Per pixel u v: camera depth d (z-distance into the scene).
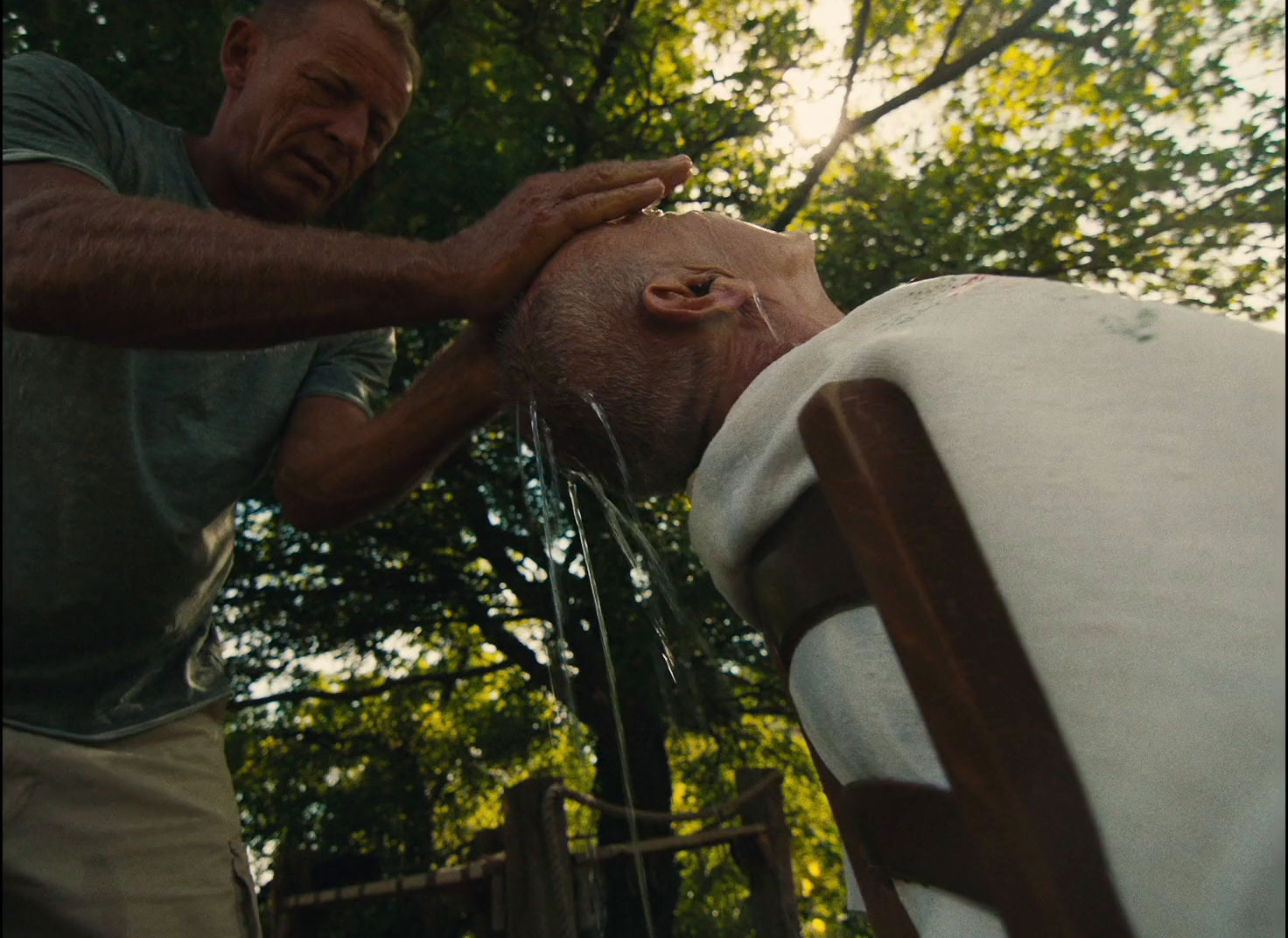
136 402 1.37
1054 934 0.59
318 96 1.65
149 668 1.41
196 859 1.39
